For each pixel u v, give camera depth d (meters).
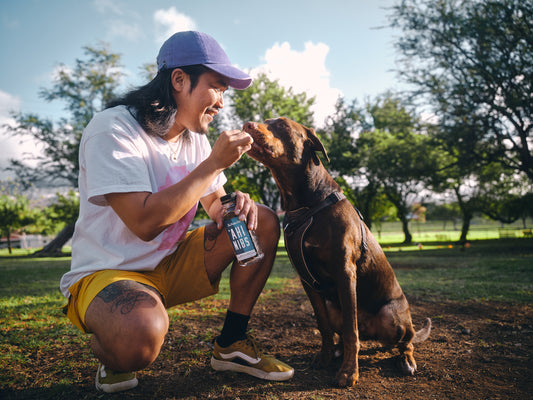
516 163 19.42
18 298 4.86
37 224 49.97
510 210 30.94
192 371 2.20
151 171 1.87
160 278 2.00
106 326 1.53
